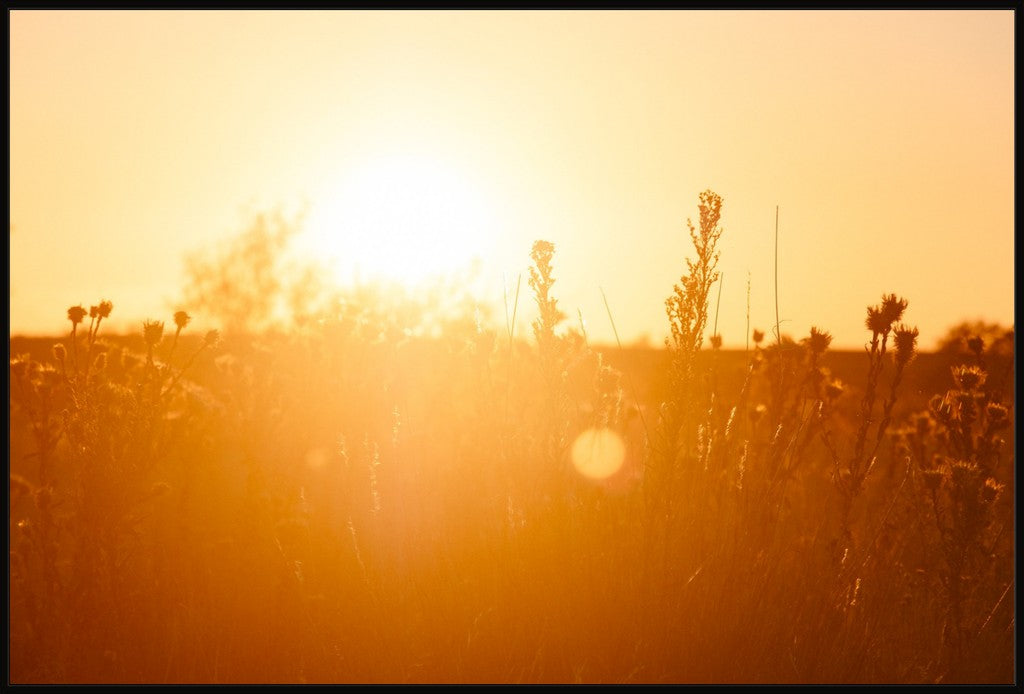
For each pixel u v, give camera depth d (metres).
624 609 3.53
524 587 3.63
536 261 4.21
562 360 4.27
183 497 4.29
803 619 3.66
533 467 4.19
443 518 4.03
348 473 4.18
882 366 4.21
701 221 3.97
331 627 3.65
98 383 4.12
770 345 4.75
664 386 4.04
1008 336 4.50
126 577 3.89
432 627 3.57
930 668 3.71
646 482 3.99
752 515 3.96
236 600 3.82
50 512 3.91
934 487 4.14
